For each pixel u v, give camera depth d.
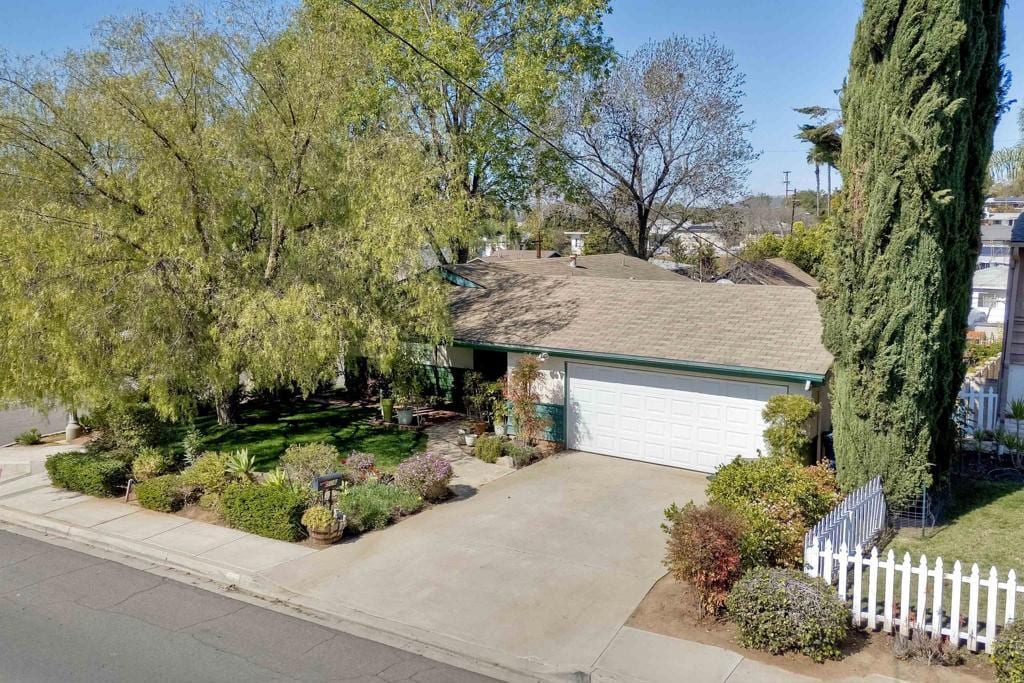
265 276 15.86
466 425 17.94
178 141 14.88
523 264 25.42
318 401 22.09
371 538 11.57
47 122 15.20
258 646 8.42
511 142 26.47
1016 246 14.45
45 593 9.97
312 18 22.44
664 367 14.88
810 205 74.56
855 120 10.71
